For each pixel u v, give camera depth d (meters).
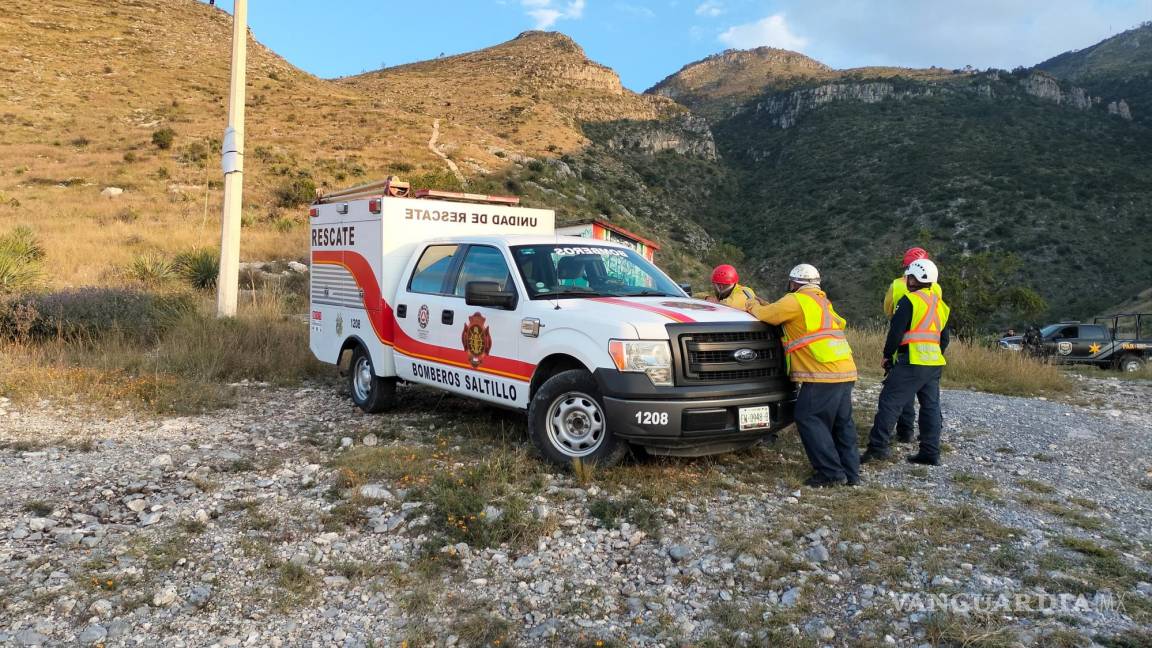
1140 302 55.62
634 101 159.00
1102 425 7.68
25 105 58.50
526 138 100.06
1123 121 129.38
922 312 5.72
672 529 4.31
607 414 4.96
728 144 146.25
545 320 5.45
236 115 11.72
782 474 5.34
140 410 6.95
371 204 7.10
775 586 3.65
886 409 5.84
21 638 3.10
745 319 5.29
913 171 100.25
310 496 4.79
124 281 16.06
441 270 6.63
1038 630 3.17
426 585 3.64
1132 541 4.28
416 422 6.81
